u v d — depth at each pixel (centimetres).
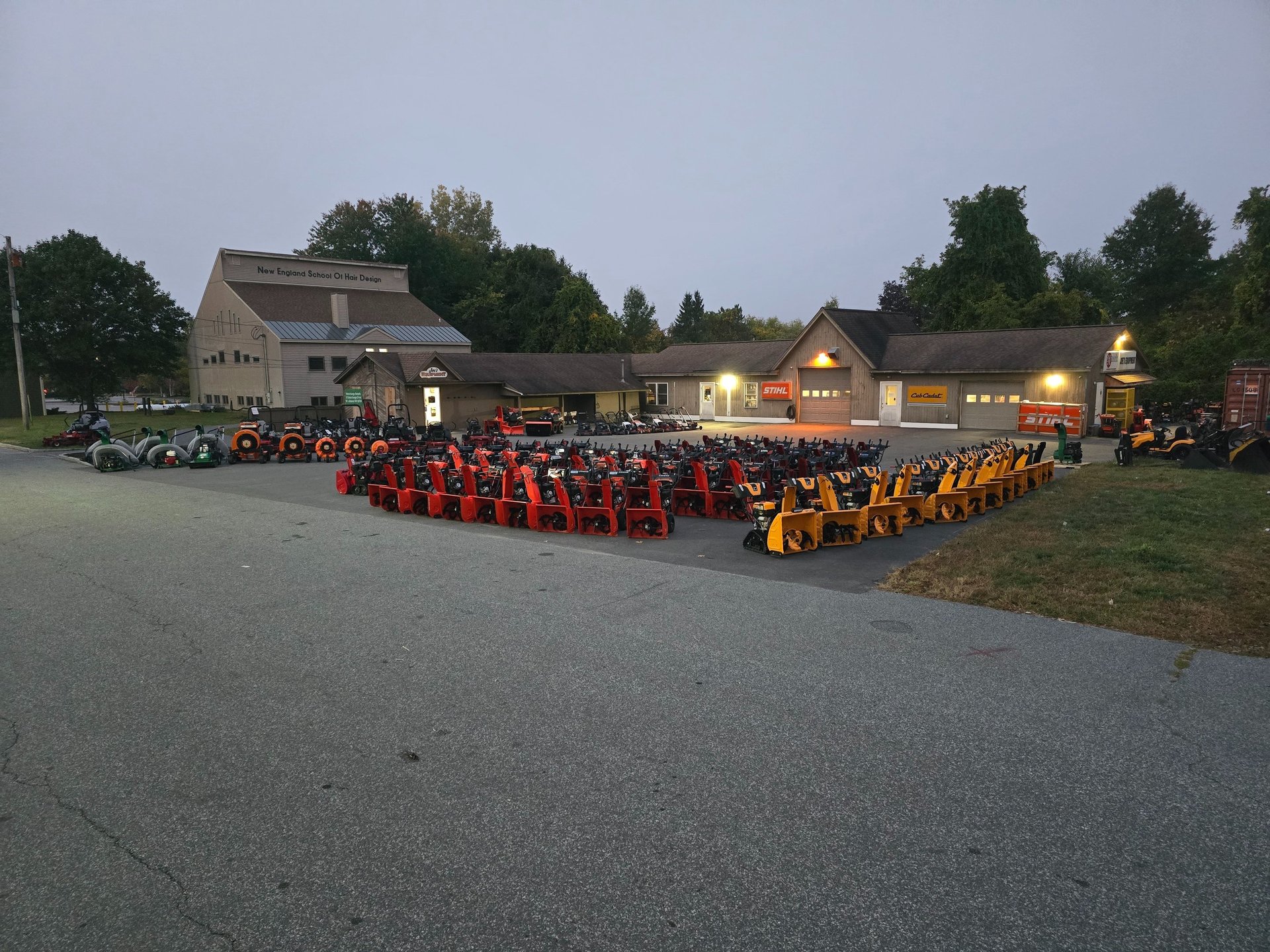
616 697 598
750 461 1584
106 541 1230
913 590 888
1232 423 2327
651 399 4375
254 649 718
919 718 555
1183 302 6284
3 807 457
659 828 426
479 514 1412
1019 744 516
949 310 4650
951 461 1462
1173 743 514
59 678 651
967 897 369
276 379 4709
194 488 1906
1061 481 1745
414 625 782
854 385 3553
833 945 338
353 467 1753
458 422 3697
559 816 438
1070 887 375
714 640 725
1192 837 413
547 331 6028
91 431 3025
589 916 358
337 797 462
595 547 1163
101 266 5247
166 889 382
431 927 352
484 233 8612
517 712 574
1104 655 673
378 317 5350
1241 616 760
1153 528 1175
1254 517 1238
